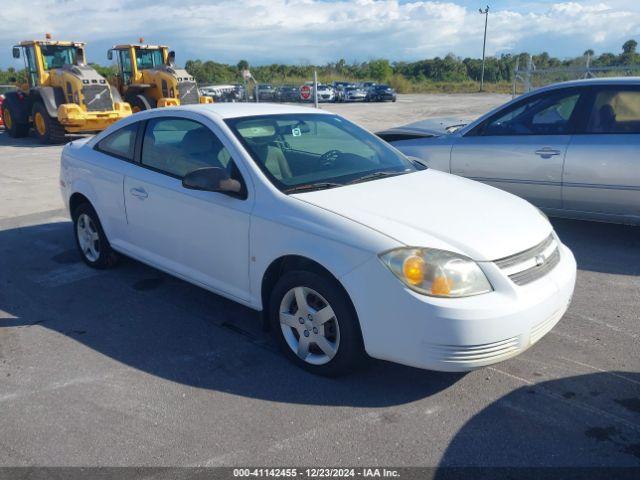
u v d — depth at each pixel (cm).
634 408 311
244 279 377
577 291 475
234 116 416
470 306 293
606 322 417
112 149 491
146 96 1852
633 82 550
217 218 384
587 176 562
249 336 402
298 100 3478
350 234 315
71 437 292
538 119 600
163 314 440
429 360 299
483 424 299
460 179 428
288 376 348
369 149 446
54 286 498
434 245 305
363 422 302
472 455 276
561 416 305
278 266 361
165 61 1938
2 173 1102
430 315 292
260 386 338
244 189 372
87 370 358
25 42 1631
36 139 1755
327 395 328
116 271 532
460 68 7344
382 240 306
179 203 411
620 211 559
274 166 378
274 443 286
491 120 632
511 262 314
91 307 454
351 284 311
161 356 375
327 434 293
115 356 375
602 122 561
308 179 377
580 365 357
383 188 375
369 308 309
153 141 451
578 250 578
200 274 414
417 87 5875
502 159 613
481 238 316
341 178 385
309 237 330
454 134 661
